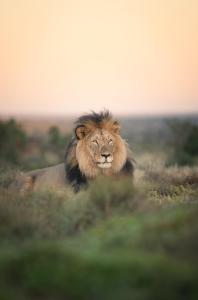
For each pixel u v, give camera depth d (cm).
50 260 955
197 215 1099
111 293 884
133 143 7369
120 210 1320
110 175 1947
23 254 985
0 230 1236
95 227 1248
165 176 2245
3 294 883
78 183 1953
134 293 877
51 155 6028
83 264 941
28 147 6619
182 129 6038
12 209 1355
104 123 1970
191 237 1013
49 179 2052
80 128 1961
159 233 1058
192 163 4100
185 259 966
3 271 941
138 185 1612
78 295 891
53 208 1392
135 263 934
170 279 888
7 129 6188
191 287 873
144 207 1324
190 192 1783
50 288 905
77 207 1362
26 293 898
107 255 990
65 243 1106
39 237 1225
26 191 1795
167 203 1566
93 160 1934
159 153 5741
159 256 968
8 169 2309
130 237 1070
